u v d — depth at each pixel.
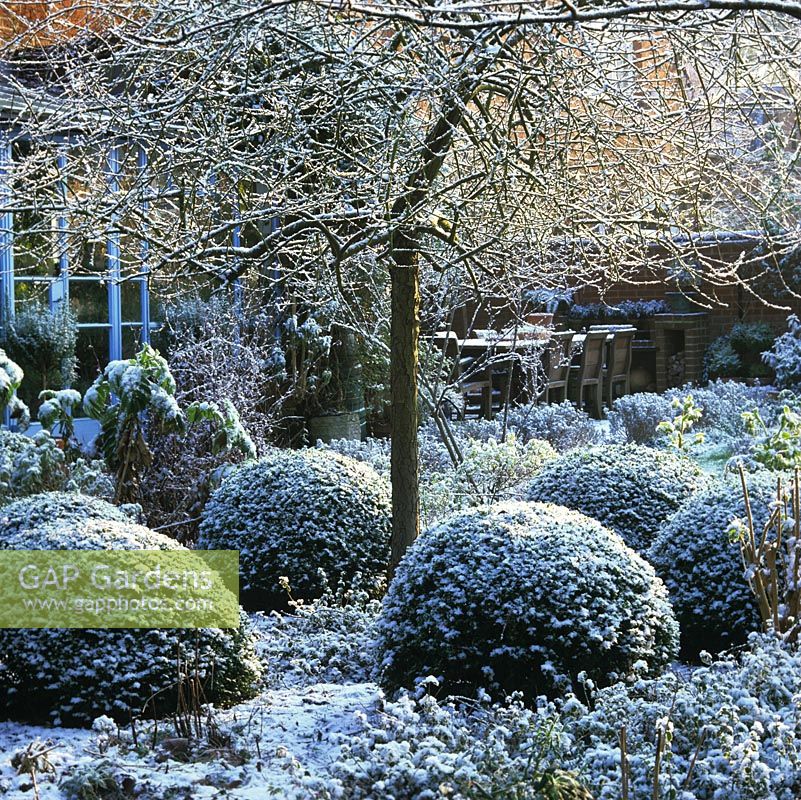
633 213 5.79
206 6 4.80
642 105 5.59
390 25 4.87
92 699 4.30
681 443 8.68
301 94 5.26
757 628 5.67
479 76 4.79
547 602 4.57
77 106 5.04
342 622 6.30
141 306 11.02
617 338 16.67
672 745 3.70
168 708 4.43
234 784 3.65
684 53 4.98
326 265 6.83
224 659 4.64
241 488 7.23
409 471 6.20
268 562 6.89
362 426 12.84
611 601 4.67
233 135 5.41
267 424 10.34
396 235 5.80
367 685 5.13
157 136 4.94
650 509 6.94
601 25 4.70
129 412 7.88
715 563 5.87
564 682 4.39
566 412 13.26
